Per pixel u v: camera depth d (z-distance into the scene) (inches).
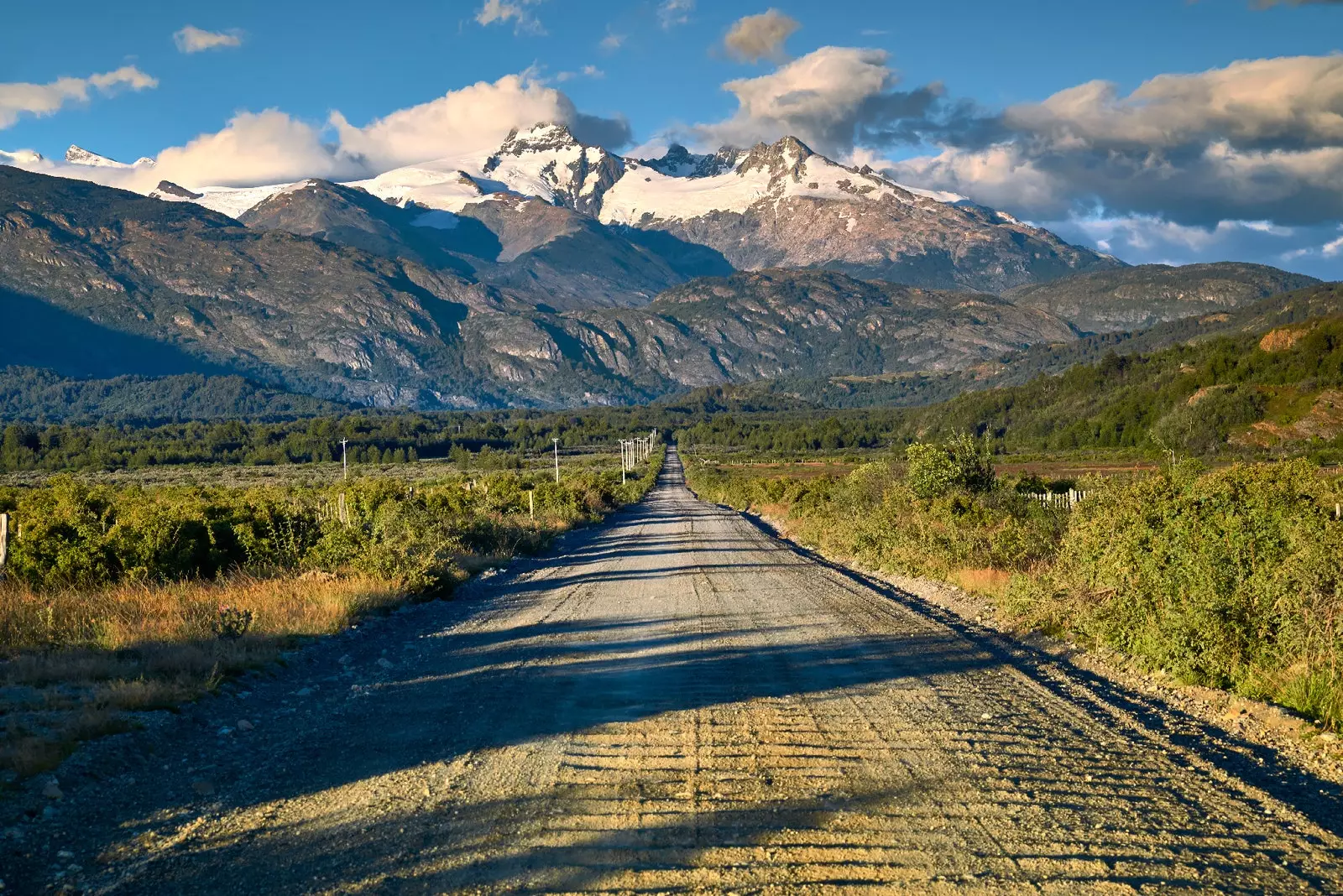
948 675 338.3
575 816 193.9
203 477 3932.1
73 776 221.6
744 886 158.7
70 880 165.9
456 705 303.6
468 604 591.8
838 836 181.2
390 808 201.6
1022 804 199.5
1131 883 160.1
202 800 210.2
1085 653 374.9
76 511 631.2
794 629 450.3
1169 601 332.5
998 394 4928.6
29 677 307.6
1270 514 329.4
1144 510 374.6
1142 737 254.8
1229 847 175.9
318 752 249.4
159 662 334.3
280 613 453.4
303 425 7032.5
